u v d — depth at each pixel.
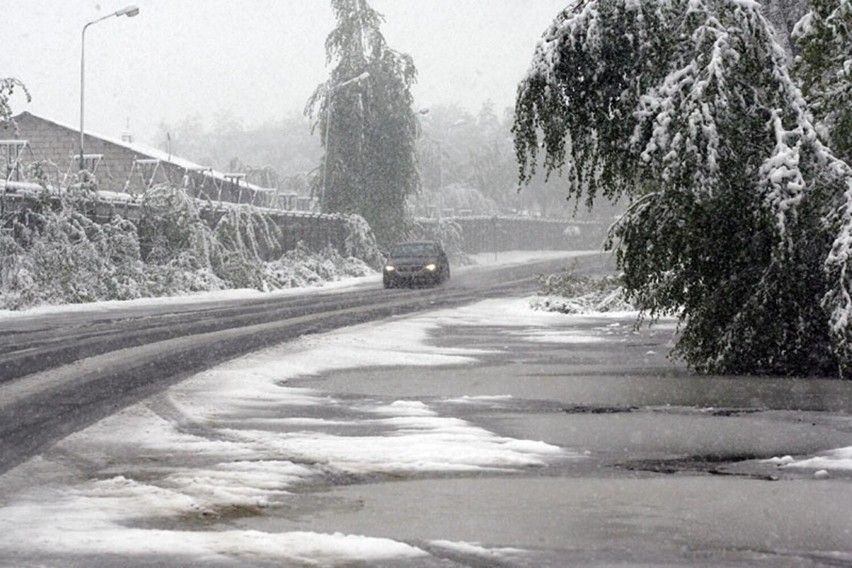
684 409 13.06
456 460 9.53
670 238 16.34
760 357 16.58
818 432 11.34
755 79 16.20
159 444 10.29
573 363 18.70
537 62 17.19
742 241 16.23
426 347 21.62
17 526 7.05
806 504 7.79
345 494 8.16
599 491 8.27
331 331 24.52
